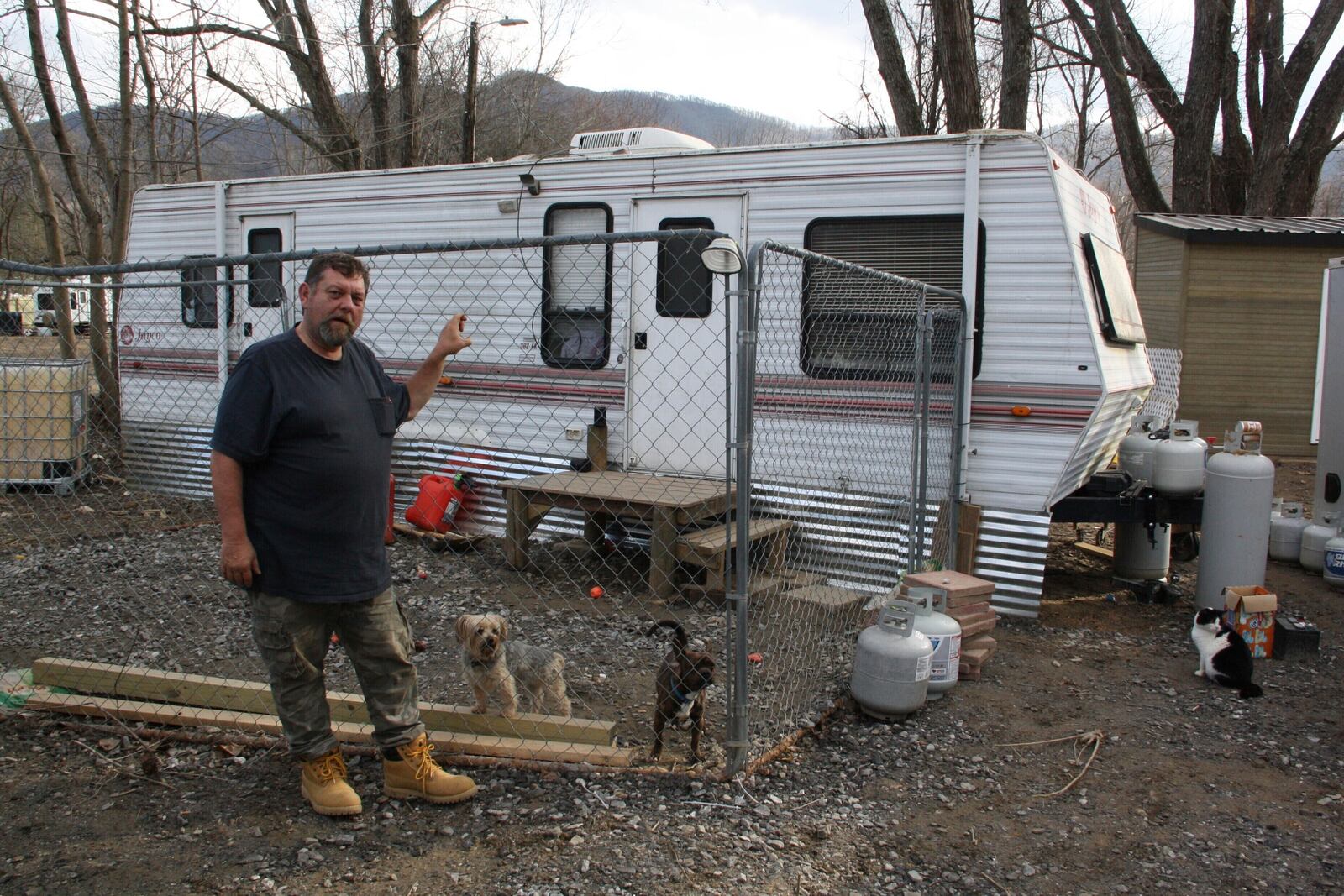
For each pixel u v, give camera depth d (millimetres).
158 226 9344
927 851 3516
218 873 3176
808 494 6723
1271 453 12570
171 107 18422
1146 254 13758
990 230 6457
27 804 3625
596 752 3938
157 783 3791
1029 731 4668
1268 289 12289
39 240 29156
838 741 4426
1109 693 5199
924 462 5793
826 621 5855
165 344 9273
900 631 4586
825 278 6809
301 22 14805
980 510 6539
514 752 3961
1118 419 7535
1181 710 4969
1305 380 12398
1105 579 7664
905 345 6547
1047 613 6723
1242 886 3359
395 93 19359
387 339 8320
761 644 5586
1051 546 8773
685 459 7277
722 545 6309
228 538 3268
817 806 3787
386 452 3521
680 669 3895
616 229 7391
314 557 3336
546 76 24938
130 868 3203
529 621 6047
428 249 3826
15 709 4414
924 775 4141
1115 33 14625
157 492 9234
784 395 6859
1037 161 6320
